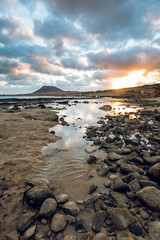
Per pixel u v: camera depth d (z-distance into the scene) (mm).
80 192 3479
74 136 8164
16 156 5273
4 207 2924
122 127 10531
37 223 2600
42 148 6305
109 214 2770
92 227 2496
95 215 2705
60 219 2604
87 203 3084
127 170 4230
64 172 4375
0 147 6062
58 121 12688
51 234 2375
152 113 16109
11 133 8070
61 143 7004
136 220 2592
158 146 6383
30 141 7012
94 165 4840
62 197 3166
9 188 3523
